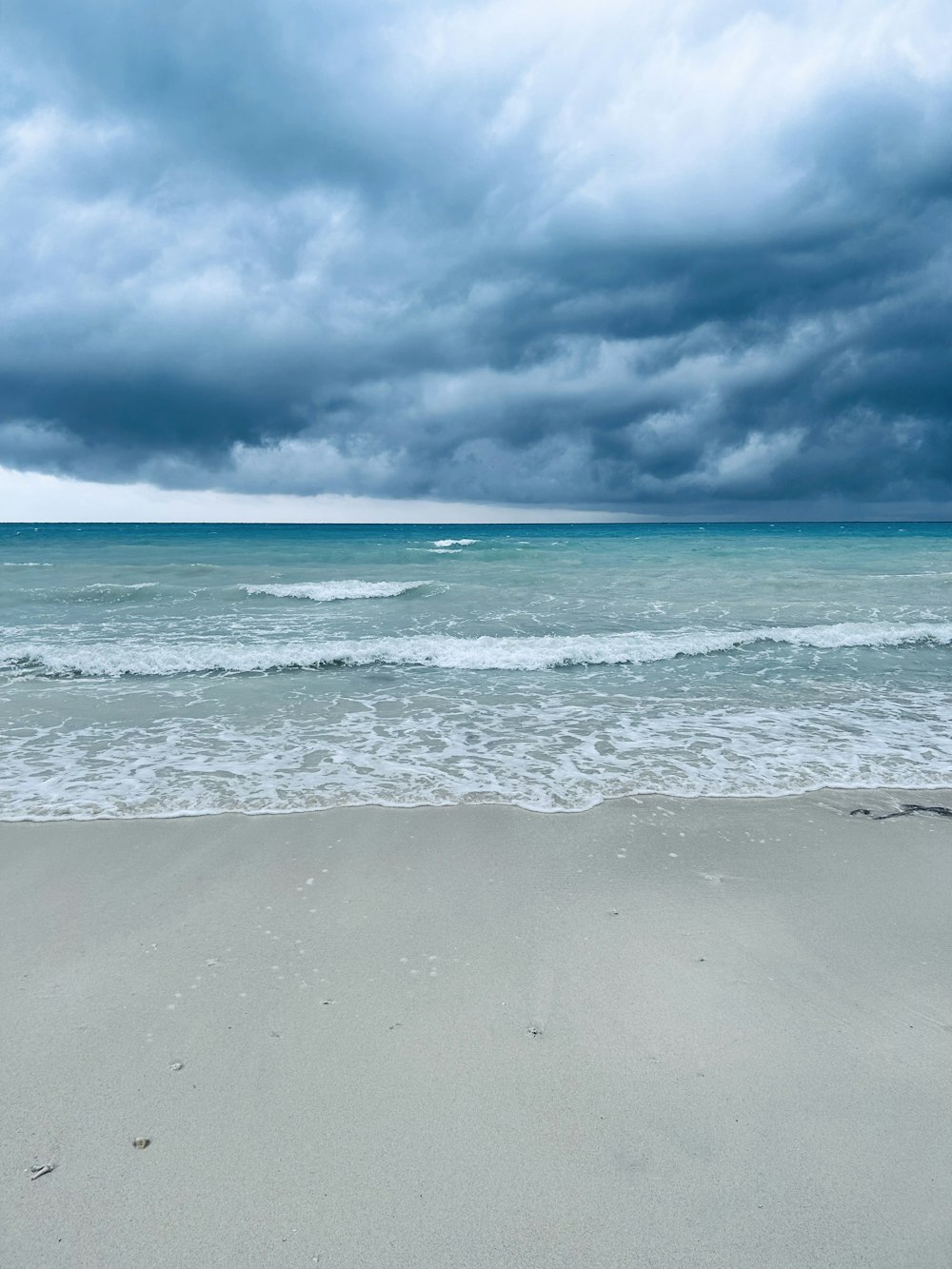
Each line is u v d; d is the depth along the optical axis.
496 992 3.07
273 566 23.23
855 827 4.84
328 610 14.66
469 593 17.06
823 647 11.07
